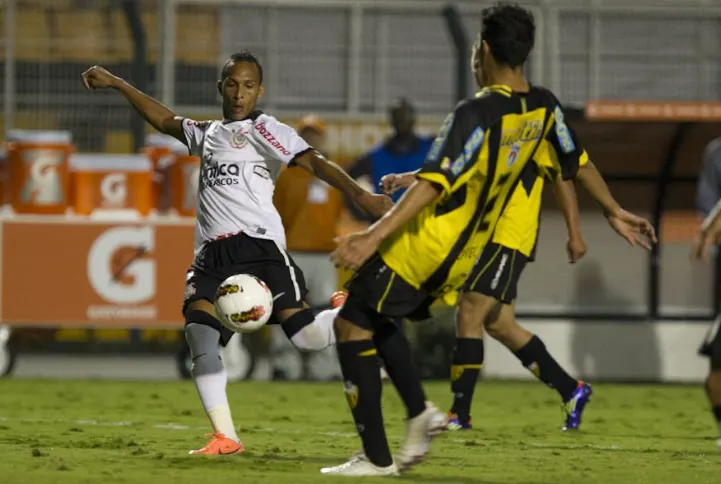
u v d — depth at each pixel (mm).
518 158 20578
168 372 55156
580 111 52031
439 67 63062
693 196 54969
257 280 23484
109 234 51000
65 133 53438
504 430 32406
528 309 55406
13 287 50844
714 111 51562
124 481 19250
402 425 32969
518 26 20625
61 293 50969
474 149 19781
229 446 23750
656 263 55375
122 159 51969
